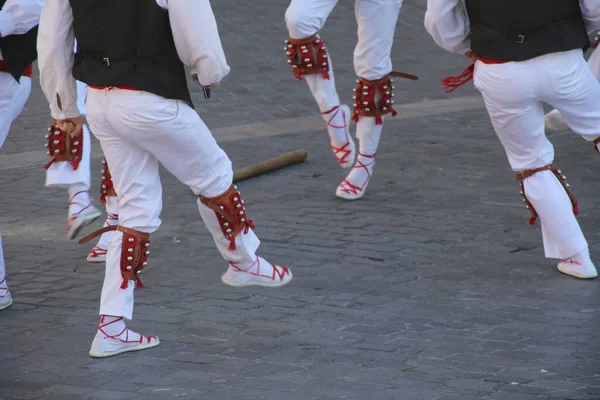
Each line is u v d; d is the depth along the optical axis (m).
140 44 13.56
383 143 27.58
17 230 21.50
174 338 15.59
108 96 13.79
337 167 25.80
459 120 29.92
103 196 18.98
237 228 14.99
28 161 26.77
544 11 16.27
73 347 15.37
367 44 21.83
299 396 13.37
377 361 14.55
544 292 17.33
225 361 14.66
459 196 23.00
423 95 33.00
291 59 22.25
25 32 16.08
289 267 18.73
